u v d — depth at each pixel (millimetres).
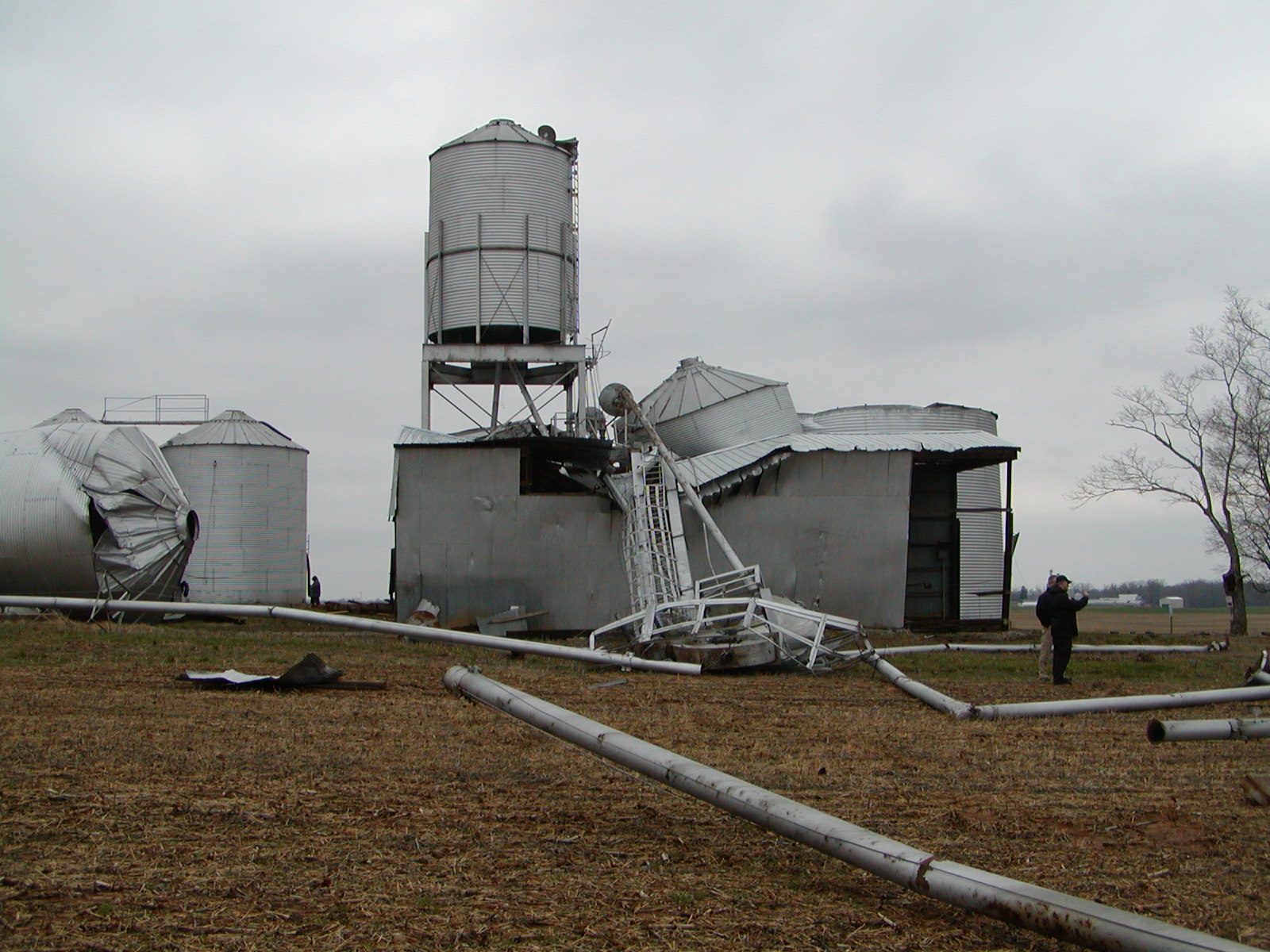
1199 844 9344
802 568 37344
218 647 25344
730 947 6852
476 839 9070
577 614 36562
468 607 36562
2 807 9773
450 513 36719
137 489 34719
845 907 7656
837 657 23406
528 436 37094
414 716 15375
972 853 8992
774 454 37188
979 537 46375
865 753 13539
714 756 13117
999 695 20531
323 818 9656
